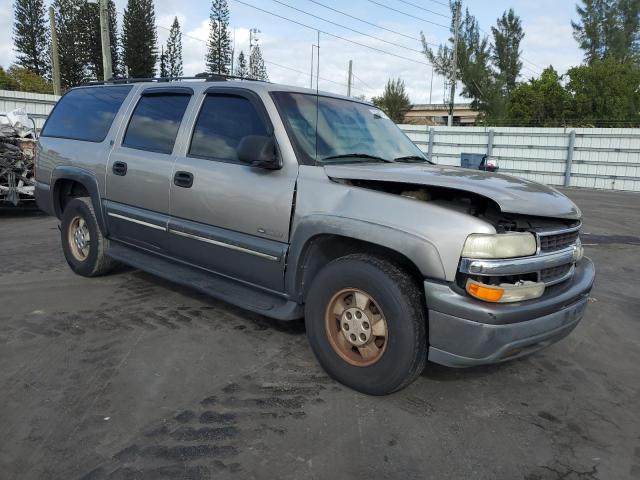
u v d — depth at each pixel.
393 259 3.24
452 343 2.90
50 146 5.73
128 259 4.86
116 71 56.22
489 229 2.83
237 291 4.00
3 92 18.45
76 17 53.25
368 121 4.40
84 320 4.32
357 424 2.95
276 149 3.62
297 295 3.58
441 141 26.39
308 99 4.05
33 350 3.73
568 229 3.27
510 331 2.85
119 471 2.47
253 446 2.70
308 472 2.52
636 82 34.12
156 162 4.43
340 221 3.21
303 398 3.21
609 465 2.70
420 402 3.23
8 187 9.69
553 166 23.94
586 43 48.31
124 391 3.21
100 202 5.04
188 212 4.17
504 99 39.69
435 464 2.63
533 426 3.03
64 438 2.71
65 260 6.29
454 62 35.31
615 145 22.33
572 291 3.24
